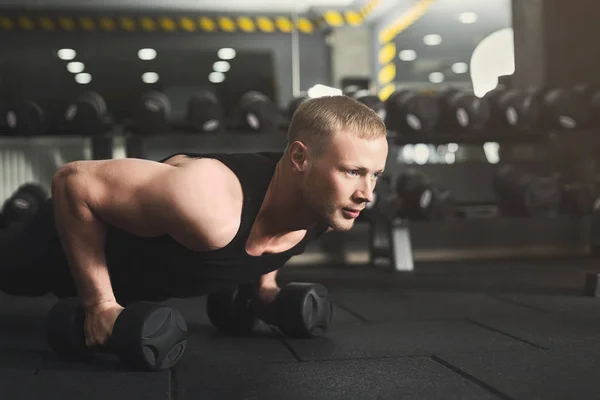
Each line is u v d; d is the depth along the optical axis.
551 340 1.59
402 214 3.61
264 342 1.64
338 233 4.08
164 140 4.09
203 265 1.37
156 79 8.44
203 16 7.47
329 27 7.57
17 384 1.22
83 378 1.27
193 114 3.59
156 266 1.41
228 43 7.52
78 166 1.33
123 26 7.43
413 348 1.52
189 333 1.79
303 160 1.25
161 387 1.19
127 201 1.27
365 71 7.65
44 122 3.53
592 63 4.26
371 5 7.27
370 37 7.65
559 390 1.12
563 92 3.71
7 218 3.33
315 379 1.23
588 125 3.74
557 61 4.36
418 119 3.60
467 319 1.97
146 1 7.18
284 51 7.59
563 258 4.12
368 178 1.22
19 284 1.73
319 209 1.25
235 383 1.21
